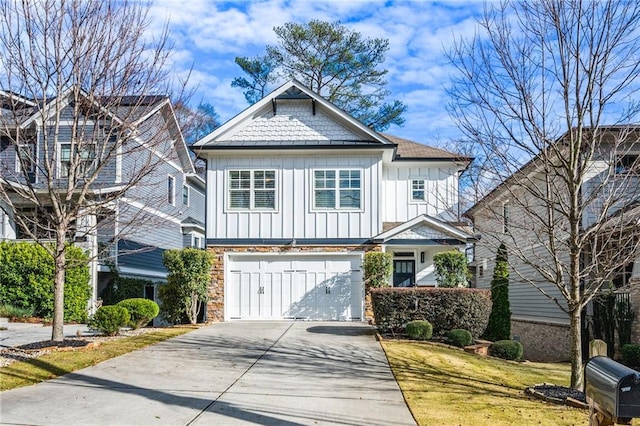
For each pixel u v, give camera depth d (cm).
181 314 1877
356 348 1368
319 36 3566
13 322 1883
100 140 1416
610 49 926
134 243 2469
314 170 2020
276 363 1175
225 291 1977
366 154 2019
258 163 2028
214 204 2016
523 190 1366
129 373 1028
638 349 1462
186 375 1034
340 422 767
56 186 1588
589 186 1332
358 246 1988
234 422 749
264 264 2005
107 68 1229
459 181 2142
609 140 1231
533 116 992
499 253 1269
